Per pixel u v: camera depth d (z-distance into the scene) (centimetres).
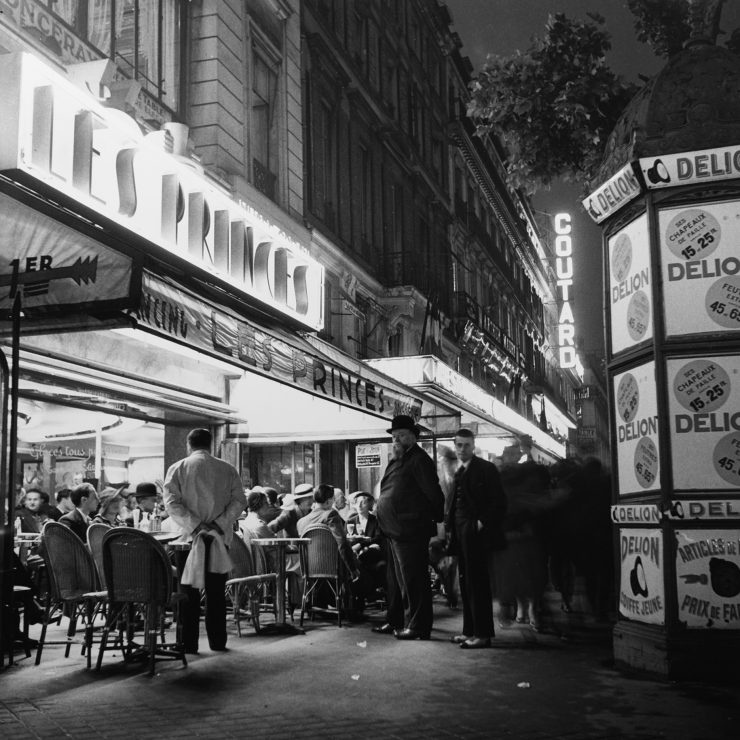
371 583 986
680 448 591
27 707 505
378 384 1136
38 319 693
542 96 828
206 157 1455
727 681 561
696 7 640
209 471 701
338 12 2334
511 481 863
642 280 629
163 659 648
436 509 777
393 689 554
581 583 995
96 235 638
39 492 1070
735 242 596
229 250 1030
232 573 816
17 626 720
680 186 605
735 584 568
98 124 824
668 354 601
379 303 2469
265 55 1719
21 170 715
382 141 2627
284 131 1770
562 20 823
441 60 3547
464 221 3678
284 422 1331
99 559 766
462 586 751
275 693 543
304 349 916
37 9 1028
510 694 537
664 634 580
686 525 580
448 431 1479
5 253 652
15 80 722
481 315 3619
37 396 1045
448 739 434
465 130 3606
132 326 643
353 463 1986
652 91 629
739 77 610
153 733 447
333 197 2198
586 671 611
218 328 746
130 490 1291
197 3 1484
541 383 5359
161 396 1170
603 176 671
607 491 906
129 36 1268
